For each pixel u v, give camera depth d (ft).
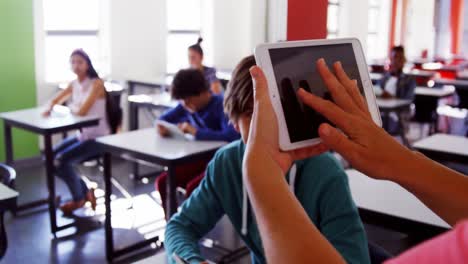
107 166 10.25
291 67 1.93
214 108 10.57
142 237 11.35
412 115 18.92
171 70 21.62
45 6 17.48
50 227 11.79
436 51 36.45
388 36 34.32
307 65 1.96
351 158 1.54
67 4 18.08
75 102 13.42
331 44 2.11
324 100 1.61
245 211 4.67
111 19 18.94
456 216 1.48
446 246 0.96
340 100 1.63
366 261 3.94
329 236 4.07
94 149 12.42
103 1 18.98
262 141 1.60
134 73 19.94
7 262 10.09
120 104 17.74
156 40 20.39
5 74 16.58
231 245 10.59
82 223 12.07
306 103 1.62
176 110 11.29
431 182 1.51
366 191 7.00
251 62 3.97
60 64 18.15
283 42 1.98
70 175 12.25
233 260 10.06
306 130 1.84
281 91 1.88
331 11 28.09
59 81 18.03
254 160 1.53
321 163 4.30
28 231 11.60
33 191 14.39
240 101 3.92
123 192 14.35
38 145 17.47
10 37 16.53
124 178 15.60
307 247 1.30
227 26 23.06
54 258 10.33
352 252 3.91
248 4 22.61
